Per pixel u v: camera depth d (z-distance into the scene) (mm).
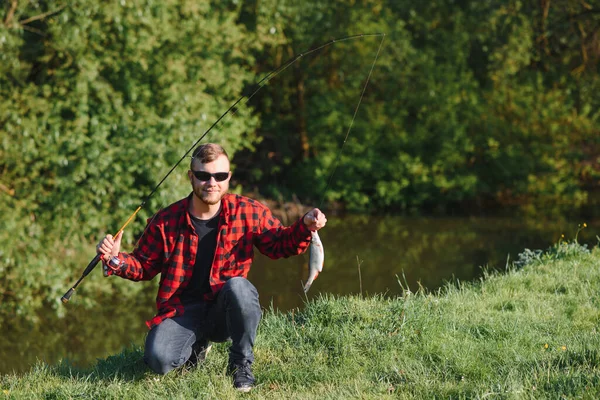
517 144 19656
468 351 4316
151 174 11531
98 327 10711
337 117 18875
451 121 19031
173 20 13383
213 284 4012
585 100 20609
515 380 3803
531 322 4926
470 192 19047
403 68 19141
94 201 12086
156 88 13203
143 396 3918
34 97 11172
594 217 17500
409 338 4559
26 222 10922
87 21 10836
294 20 17969
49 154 11133
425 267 12938
